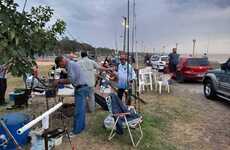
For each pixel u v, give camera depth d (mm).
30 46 4438
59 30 5371
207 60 14844
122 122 5102
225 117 7277
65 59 5703
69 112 6727
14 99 7352
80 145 4891
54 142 4656
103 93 7785
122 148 4828
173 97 10172
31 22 4660
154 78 12102
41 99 8125
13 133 4230
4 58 3631
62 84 6449
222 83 9031
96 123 6184
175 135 5738
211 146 5184
